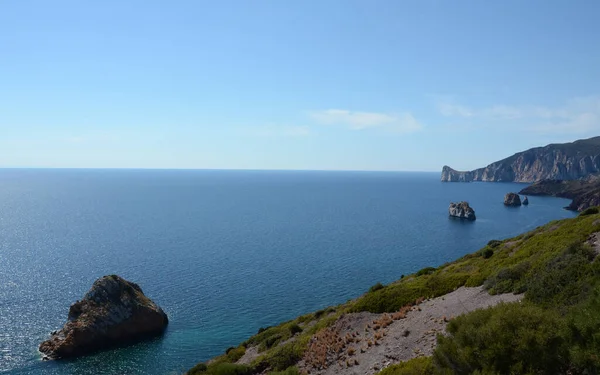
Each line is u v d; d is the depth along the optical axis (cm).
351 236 13562
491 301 2812
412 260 10156
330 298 7288
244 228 15125
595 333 1400
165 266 9300
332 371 2748
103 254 10419
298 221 17188
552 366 1423
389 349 2677
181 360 5241
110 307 5941
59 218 17438
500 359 1484
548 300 2278
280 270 9100
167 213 19500
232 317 6488
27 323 6050
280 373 2880
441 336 1770
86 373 4891
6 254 10288
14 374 4781
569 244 2841
